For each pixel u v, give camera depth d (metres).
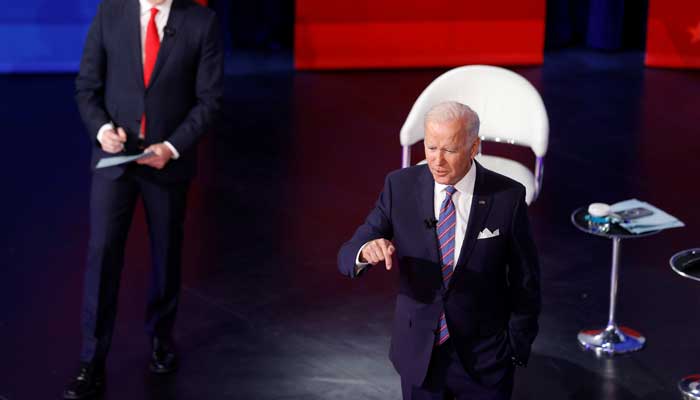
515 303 11.65
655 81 33.75
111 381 15.66
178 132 14.66
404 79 34.09
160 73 14.66
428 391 11.75
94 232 14.91
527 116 18.08
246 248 20.61
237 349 16.66
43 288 18.83
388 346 16.80
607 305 18.12
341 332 17.25
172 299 15.91
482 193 11.28
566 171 25.38
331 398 15.19
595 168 25.58
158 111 14.77
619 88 32.91
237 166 25.47
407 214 11.42
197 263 19.89
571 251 20.45
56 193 23.53
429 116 10.88
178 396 15.29
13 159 25.66
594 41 37.91
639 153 26.67
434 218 11.33
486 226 11.23
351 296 18.55
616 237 15.61
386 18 34.94
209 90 14.95
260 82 33.28
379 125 29.05
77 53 33.97
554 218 22.27
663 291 18.66
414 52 35.53
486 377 11.64
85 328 15.17
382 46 35.28
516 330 11.70
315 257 20.23
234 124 28.83
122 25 14.55
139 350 16.61
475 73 18.52
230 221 21.98
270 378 15.77
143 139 14.81
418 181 11.45
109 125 14.54
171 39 14.64
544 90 32.66
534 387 15.47
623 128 28.80
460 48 35.69
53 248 20.58
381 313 17.91
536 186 17.88
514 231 11.25
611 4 37.09
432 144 10.83
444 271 11.37
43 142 26.98
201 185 24.11
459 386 11.76
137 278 19.19
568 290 18.70
